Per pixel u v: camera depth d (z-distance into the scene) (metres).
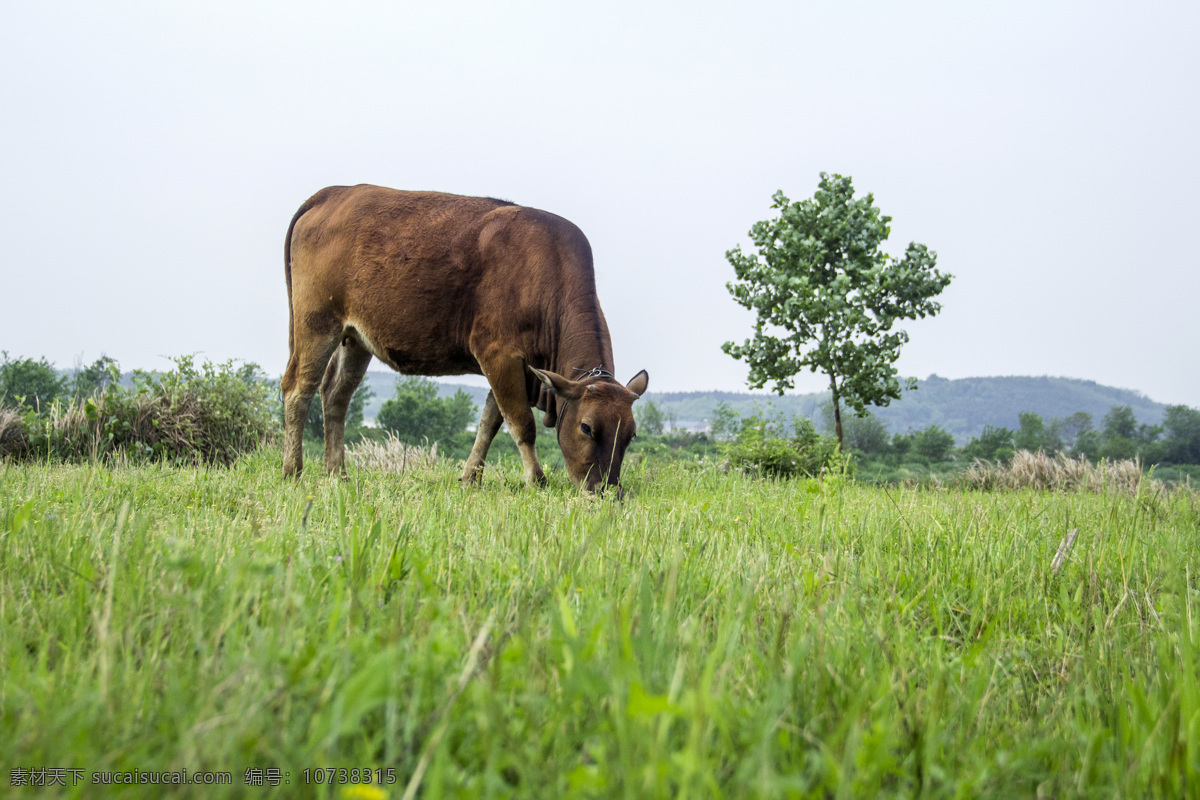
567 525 3.12
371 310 6.60
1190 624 1.94
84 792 0.98
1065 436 107.56
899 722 1.40
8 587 1.94
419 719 1.28
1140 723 1.45
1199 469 42.41
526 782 1.05
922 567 3.03
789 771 1.17
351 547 2.31
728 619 1.85
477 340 6.48
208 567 1.96
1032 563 3.09
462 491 5.07
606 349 6.21
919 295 18.12
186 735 1.05
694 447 21.98
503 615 1.82
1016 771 1.33
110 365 9.21
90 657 1.40
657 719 1.08
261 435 10.12
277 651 1.33
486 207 6.70
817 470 13.98
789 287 18.22
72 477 4.65
